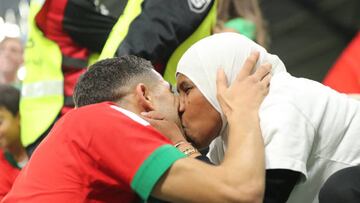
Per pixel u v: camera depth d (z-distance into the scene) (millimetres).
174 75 5285
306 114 4043
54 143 3988
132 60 4270
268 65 4199
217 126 4219
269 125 3965
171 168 3756
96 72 4250
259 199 3746
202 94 4188
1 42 8852
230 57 4230
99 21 5559
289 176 3859
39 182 3936
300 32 15195
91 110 3988
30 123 5559
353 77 7258
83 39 5574
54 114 5488
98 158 3865
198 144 4254
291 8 14859
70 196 3887
